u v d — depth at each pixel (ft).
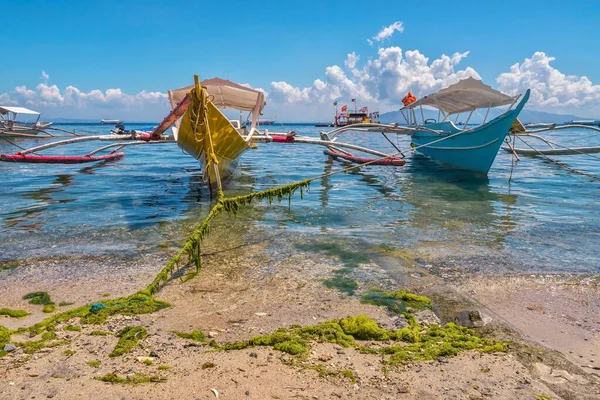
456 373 10.43
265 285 16.75
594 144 107.34
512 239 23.48
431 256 20.49
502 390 9.75
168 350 11.50
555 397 9.53
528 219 28.45
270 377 10.08
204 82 43.14
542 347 11.92
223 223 26.86
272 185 43.65
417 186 43.50
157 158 72.13
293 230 25.32
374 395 9.45
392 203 34.30
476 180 47.91
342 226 26.45
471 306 14.79
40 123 125.80
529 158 73.31
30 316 13.96
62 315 13.56
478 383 10.01
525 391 9.72
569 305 15.05
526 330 13.11
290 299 15.40
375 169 57.93
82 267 18.67
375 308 14.67
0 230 24.68
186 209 31.22
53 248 21.34
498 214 30.09
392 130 58.70
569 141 118.83
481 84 46.98
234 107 51.47
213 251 21.17
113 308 14.02
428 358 11.12
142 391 9.41
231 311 14.37
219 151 34.58
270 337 12.05
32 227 25.44
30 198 34.83
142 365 10.64
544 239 23.47
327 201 34.99
